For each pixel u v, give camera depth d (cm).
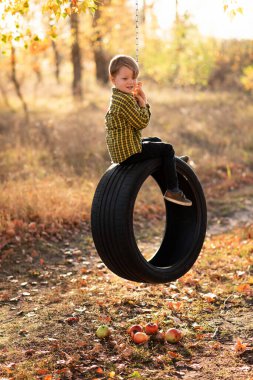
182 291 756
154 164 513
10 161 1426
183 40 2691
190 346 593
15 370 549
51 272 862
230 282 787
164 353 579
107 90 2922
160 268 533
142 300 725
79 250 977
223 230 1134
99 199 517
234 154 1708
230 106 2373
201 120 2112
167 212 587
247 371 536
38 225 1028
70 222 1083
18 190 1122
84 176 1355
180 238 571
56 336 630
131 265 511
